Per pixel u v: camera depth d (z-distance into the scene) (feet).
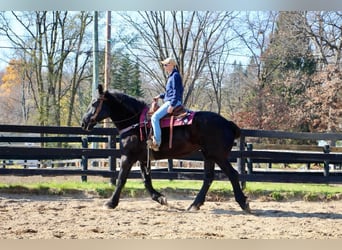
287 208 31.40
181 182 40.65
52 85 97.81
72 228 22.90
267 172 43.47
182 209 29.76
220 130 28.78
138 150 28.94
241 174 36.29
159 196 30.30
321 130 100.68
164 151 28.84
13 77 110.42
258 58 107.76
